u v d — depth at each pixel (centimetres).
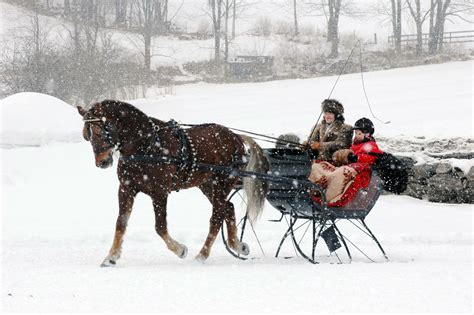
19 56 3962
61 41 4659
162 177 835
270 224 1226
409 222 1217
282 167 906
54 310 562
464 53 4953
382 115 2173
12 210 1284
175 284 669
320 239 1095
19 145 1852
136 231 1091
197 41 5497
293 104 2855
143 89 3825
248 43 5419
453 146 1483
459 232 1093
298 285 664
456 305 581
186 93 4000
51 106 2030
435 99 2455
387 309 566
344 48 5191
